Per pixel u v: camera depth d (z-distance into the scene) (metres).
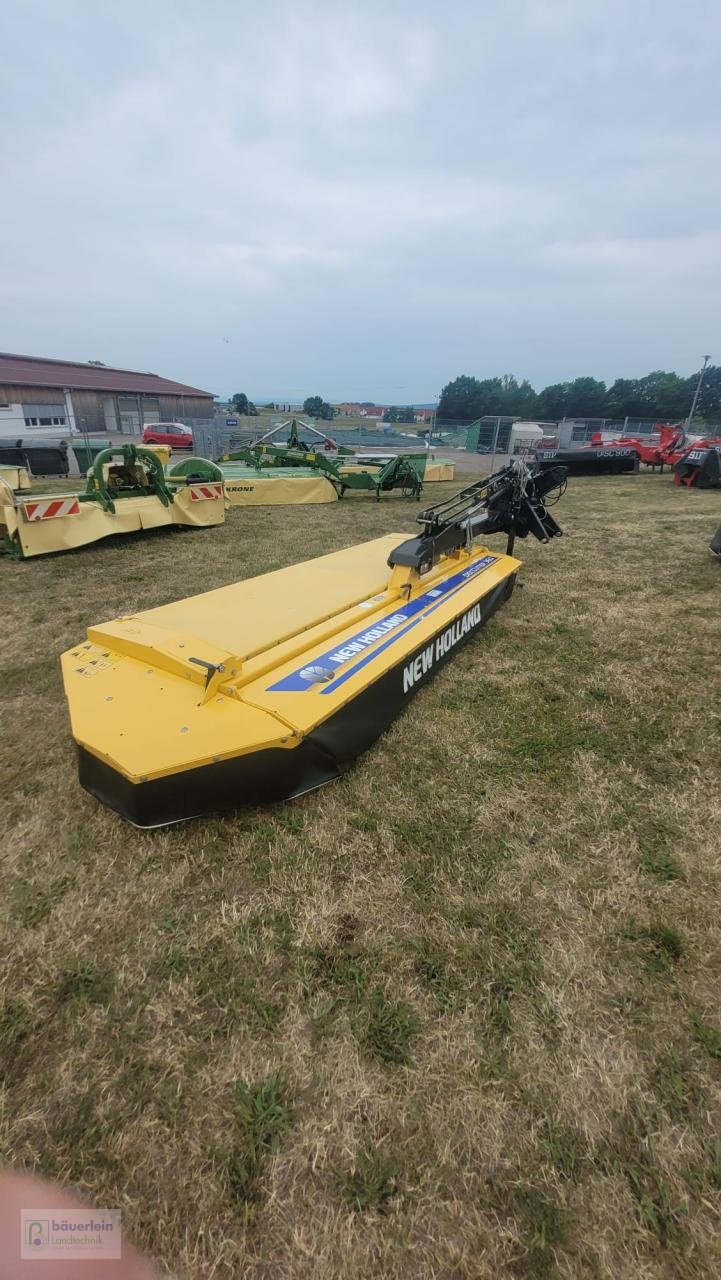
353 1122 1.27
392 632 2.89
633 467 15.66
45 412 31.38
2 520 6.75
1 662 3.69
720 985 1.56
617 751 2.66
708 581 5.39
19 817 2.22
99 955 1.66
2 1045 1.43
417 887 1.88
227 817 2.18
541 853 2.02
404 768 2.51
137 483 7.86
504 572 4.35
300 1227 1.11
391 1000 1.53
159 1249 1.10
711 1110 1.29
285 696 2.22
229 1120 1.28
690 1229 1.10
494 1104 1.30
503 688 3.27
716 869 1.95
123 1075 1.37
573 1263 1.06
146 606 4.77
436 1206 1.14
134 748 1.98
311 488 10.86
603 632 4.14
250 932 1.73
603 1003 1.51
